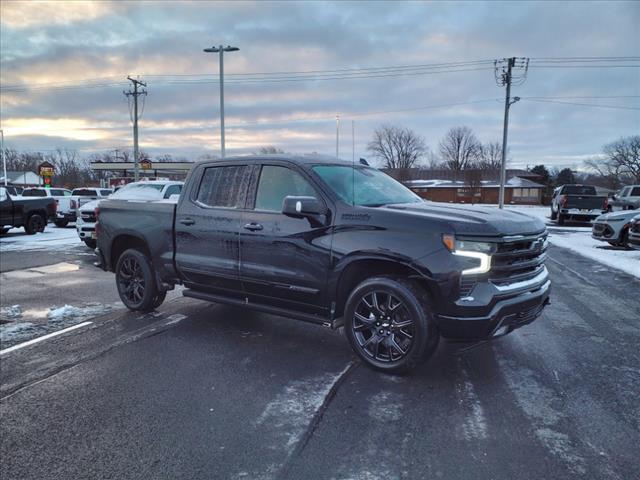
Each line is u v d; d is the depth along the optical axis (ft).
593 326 17.97
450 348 15.37
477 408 11.25
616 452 9.39
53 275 29.91
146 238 18.95
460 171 238.27
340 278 13.74
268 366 13.98
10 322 18.92
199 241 17.08
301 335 16.96
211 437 10.02
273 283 15.16
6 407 11.48
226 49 91.97
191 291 18.11
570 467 8.89
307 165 14.97
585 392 12.10
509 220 13.02
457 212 13.43
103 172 236.63
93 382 12.90
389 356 13.17
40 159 347.77
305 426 10.46
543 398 11.76
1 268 32.58
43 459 9.28
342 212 13.79
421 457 9.25
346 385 12.59
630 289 24.85
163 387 12.54
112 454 9.43
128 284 20.56
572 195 72.33
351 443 9.76
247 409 11.27
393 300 13.02
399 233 12.72
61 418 10.90
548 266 32.45
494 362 14.19
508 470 8.80
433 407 11.31
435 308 12.44
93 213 41.04
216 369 13.75
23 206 56.13
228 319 19.06
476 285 12.02
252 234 15.44
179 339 16.52
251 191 15.89
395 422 10.60
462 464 9.00
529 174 250.57
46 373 13.56
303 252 14.33
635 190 72.02
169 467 8.97
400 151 246.27
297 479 8.59
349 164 16.51
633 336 16.72
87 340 16.48
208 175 17.35
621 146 242.78
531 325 18.10
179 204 17.90
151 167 174.09
